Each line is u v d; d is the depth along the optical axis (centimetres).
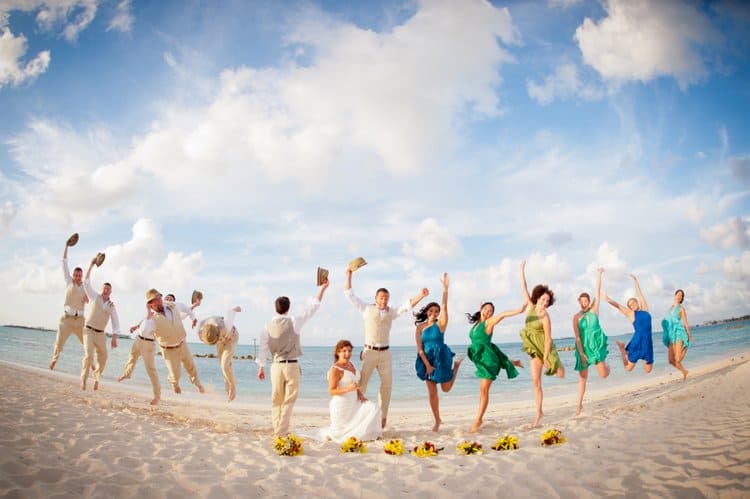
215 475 453
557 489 393
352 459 519
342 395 653
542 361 711
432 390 718
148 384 1745
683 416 647
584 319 794
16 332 10038
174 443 572
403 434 687
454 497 392
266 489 417
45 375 1491
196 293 893
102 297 982
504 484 413
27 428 564
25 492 376
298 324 657
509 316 684
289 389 648
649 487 379
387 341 704
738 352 2528
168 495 395
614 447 503
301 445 571
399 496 399
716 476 386
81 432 576
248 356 5059
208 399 1377
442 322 712
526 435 622
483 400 689
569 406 1054
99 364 1004
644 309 988
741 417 602
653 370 2072
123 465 464
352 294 714
